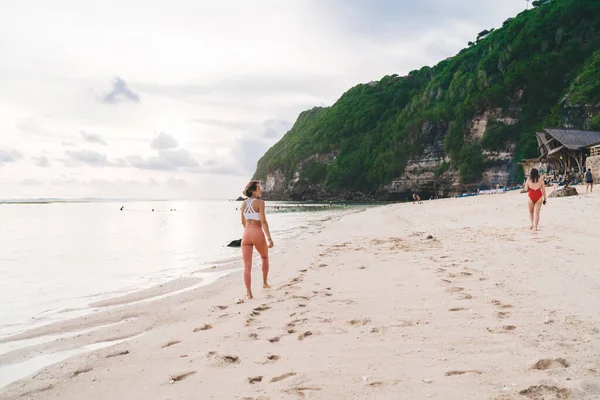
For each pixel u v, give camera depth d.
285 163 148.50
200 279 8.52
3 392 3.30
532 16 86.75
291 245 12.98
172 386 3.08
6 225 31.03
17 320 5.80
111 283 8.52
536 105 75.88
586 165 37.91
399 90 134.88
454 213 21.88
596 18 76.06
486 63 87.94
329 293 5.77
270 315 4.93
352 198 120.69
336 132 138.75
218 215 50.25
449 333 3.71
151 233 22.38
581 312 4.06
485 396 2.44
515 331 3.64
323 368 3.12
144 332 4.91
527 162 61.56
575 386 2.46
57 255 13.21
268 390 2.82
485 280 5.78
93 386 3.24
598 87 64.12
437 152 95.56
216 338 4.20
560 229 10.66
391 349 3.42
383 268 7.36
